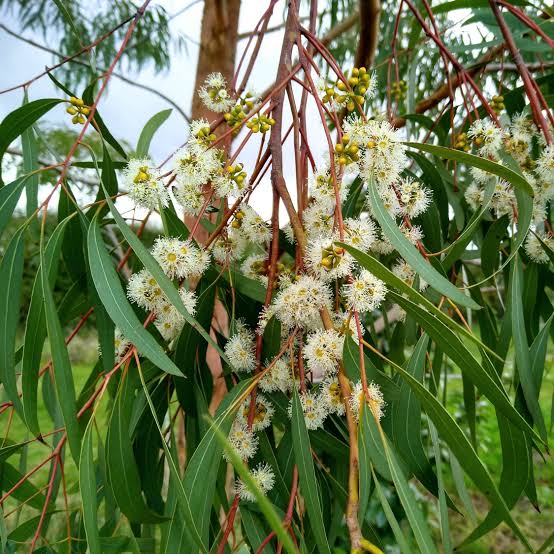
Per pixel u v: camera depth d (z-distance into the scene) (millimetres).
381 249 302
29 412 241
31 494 292
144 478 290
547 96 329
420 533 174
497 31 381
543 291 330
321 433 266
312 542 275
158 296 237
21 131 282
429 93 729
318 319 235
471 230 246
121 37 828
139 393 278
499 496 197
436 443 240
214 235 251
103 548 243
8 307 249
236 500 236
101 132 282
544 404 1030
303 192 260
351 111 256
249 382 236
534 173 302
